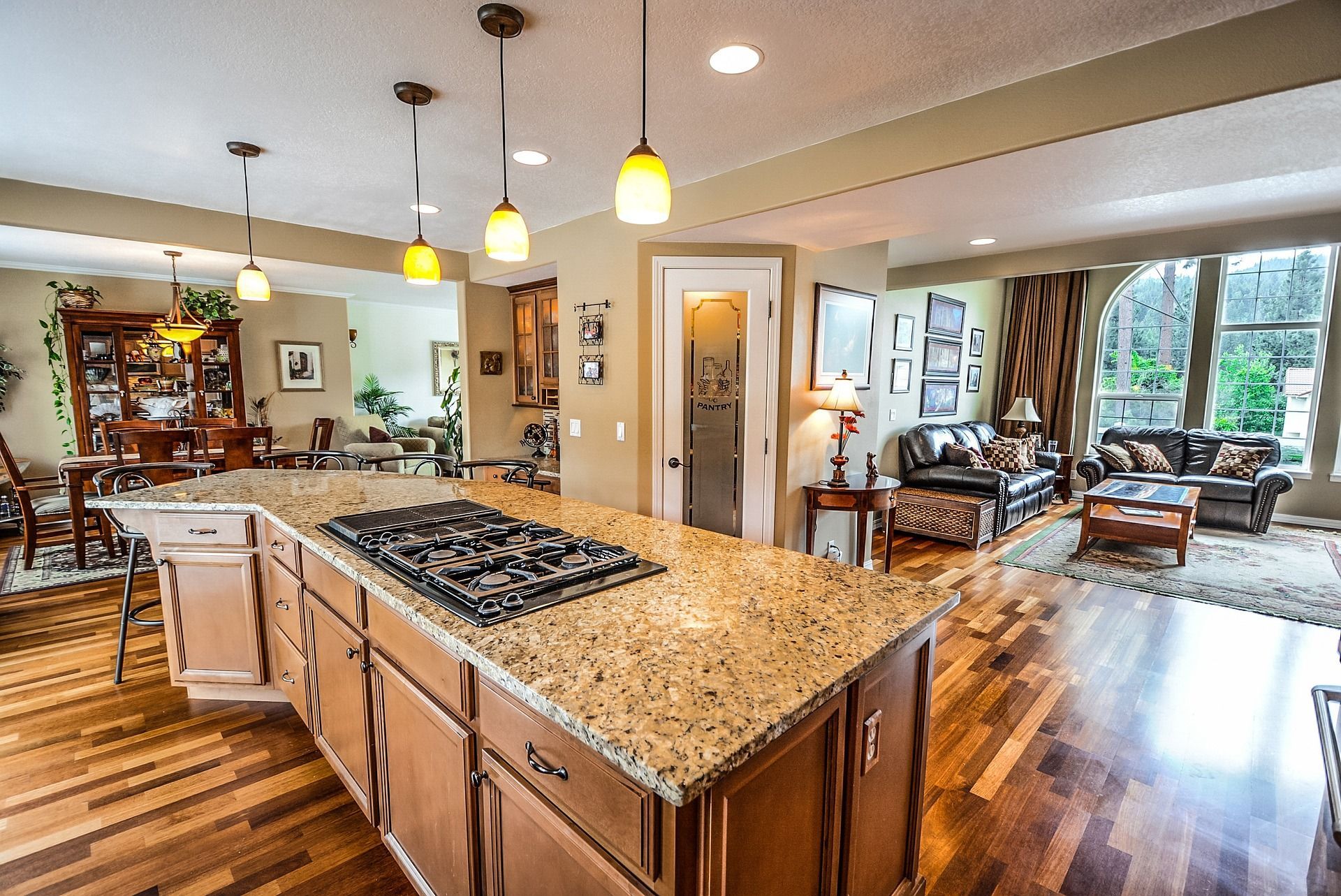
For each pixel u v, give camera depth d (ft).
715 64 6.11
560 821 3.36
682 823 2.72
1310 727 7.90
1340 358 18.42
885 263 14.32
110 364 17.85
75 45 5.75
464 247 15.06
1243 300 20.13
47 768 6.87
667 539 6.34
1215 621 11.38
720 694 3.27
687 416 11.59
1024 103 6.47
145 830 5.97
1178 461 20.30
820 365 12.08
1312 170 7.24
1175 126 5.97
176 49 5.84
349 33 5.57
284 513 7.09
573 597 4.57
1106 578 13.85
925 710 4.83
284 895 5.26
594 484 12.78
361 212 11.76
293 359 21.93
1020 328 24.22
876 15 5.24
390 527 6.23
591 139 8.06
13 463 12.92
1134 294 22.31
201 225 11.46
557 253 12.98
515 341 16.89
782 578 5.15
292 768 6.93
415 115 7.31
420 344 28.50
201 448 14.87
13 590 12.10
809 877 3.76
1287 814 6.35
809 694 3.29
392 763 5.14
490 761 3.89
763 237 10.56
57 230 10.08
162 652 9.67
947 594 4.82
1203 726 7.95
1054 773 7.00
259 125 7.64
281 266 16.21
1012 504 18.01
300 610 6.63
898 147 7.41
